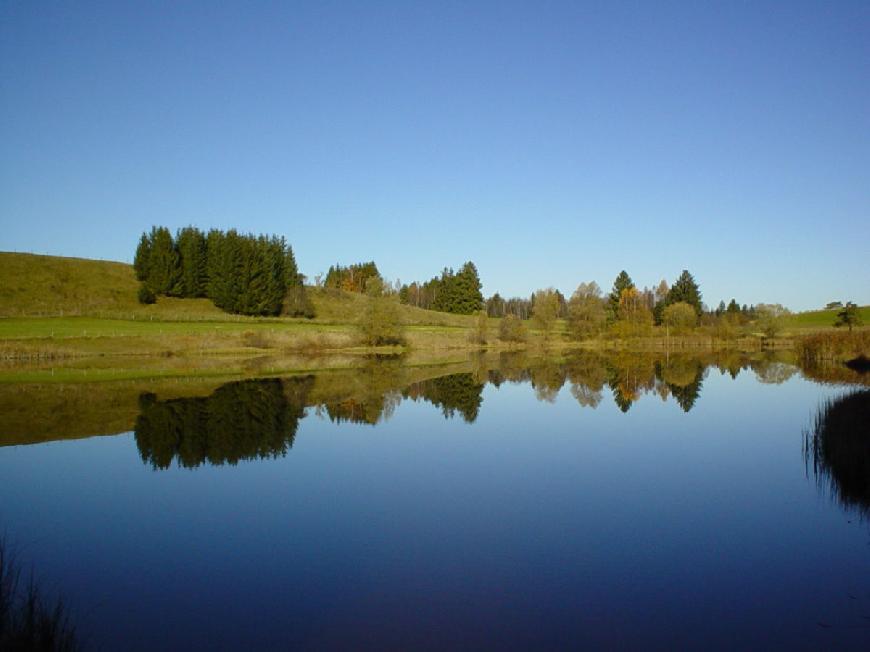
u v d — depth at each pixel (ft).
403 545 38.27
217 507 46.19
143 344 189.98
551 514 44.29
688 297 367.25
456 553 36.81
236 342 206.90
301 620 28.48
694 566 34.55
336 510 45.39
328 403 99.76
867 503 46.42
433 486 51.75
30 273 267.59
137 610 29.60
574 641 26.48
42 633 24.49
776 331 261.65
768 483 52.37
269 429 77.36
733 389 118.42
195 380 128.47
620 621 28.19
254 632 27.40
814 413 90.22
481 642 26.35
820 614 28.81
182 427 77.92
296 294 295.48
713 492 49.70
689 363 183.52
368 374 147.64
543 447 67.26
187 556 36.63
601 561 35.45
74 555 36.91
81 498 48.62
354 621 28.35
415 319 328.08
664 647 25.91
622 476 54.85
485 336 261.24
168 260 280.51
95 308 252.01
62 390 109.70
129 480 53.67
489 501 47.55
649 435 74.18
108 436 72.18
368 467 58.39
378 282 228.84
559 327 311.06
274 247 318.45
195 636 27.04
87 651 25.68
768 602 30.09
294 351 214.48
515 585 32.12
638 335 267.39
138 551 37.50
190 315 255.70
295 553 37.01
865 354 166.91
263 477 54.80
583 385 127.03
